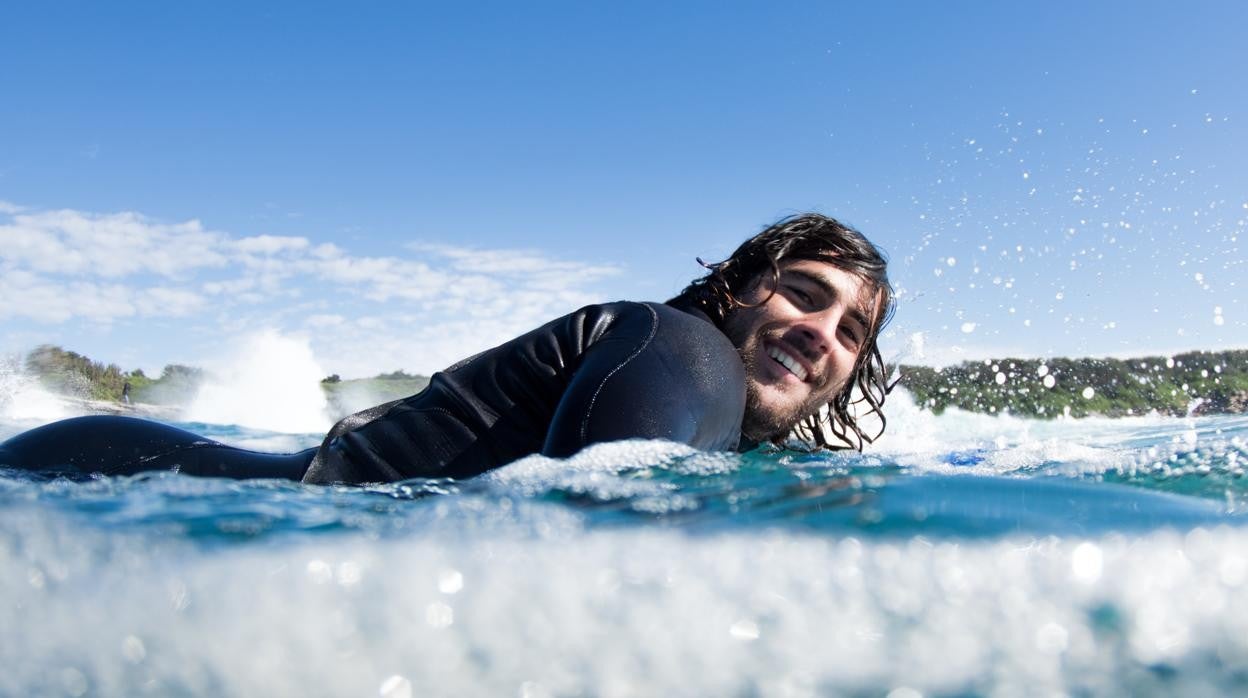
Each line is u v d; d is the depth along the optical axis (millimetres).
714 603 936
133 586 952
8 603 920
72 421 2496
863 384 3463
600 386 1950
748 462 1812
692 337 2135
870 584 974
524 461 1778
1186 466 2006
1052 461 2240
